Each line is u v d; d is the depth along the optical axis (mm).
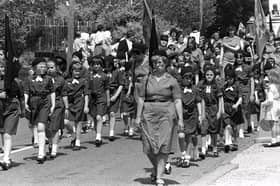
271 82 15617
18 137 18125
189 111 13102
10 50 13172
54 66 14562
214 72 14492
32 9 33312
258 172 12281
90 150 15523
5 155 13039
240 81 18094
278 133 15742
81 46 26562
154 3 43500
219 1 55219
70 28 25125
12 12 31141
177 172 12602
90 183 11555
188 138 13172
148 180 11836
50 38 32406
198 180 11508
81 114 15570
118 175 12344
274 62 17328
